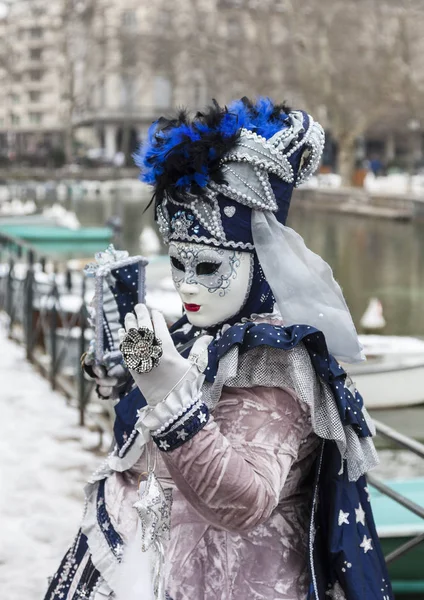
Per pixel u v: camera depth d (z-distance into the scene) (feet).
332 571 5.62
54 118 276.82
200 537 5.61
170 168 5.49
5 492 14.07
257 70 132.05
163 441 4.94
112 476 6.03
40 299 23.47
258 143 5.44
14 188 152.66
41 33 270.46
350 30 123.75
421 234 85.40
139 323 5.00
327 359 5.36
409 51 122.83
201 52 143.84
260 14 130.52
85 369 6.96
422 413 26.32
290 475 5.60
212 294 5.63
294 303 5.59
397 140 209.56
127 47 166.81
